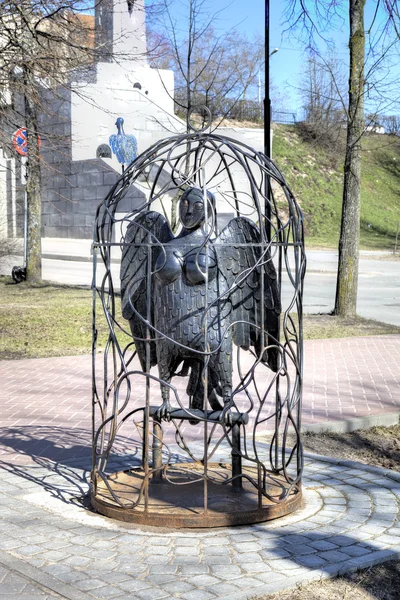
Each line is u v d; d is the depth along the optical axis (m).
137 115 31.22
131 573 4.06
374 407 8.61
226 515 4.76
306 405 8.71
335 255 36.59
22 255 25.17
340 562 4.20
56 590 3.83
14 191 26.69
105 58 14.90
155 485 5.47
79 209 34.50
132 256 5.17
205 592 3.82
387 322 16.47
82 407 8.46
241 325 5.10
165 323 4.87
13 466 6.15
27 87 12.22
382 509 5.14
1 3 11.26
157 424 5.18
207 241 4.67
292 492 5.28
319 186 51.69
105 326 14.48
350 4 15.13
